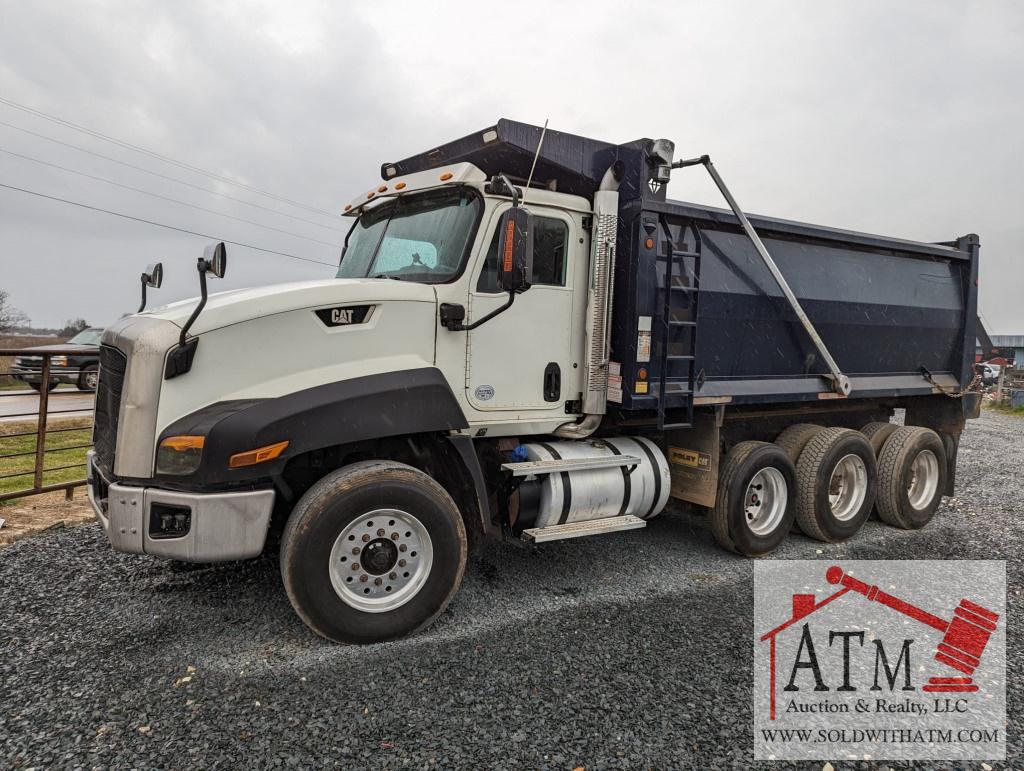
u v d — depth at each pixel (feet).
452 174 14.35
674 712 10.23
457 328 13.84
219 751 8.89
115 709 9.80
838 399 21.95
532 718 9.90
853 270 21.31
